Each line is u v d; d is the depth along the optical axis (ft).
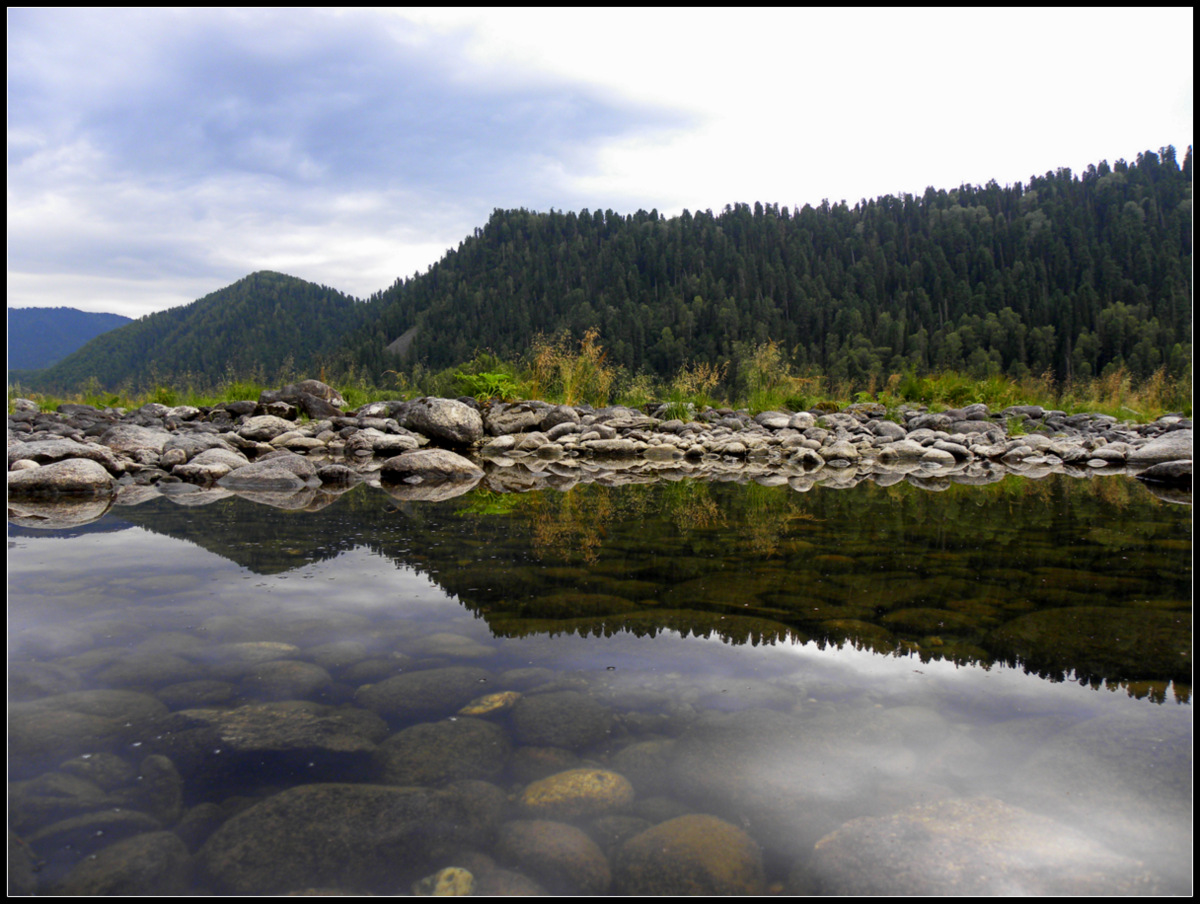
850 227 456.45
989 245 412.36
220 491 14.84
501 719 4.29
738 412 38.11
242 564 8.15
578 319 319.47
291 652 5.31
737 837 3.16
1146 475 19.29
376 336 402.52
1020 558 8.80
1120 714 4.33
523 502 13.85
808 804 3.42
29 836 3.06
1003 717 4.32
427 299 489.67
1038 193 474.49
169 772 3.60
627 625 6.09
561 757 3.85
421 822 3.25
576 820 3.31
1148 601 6.82
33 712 4.21
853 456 24.38
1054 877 2.87
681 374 39.47
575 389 37.11
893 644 5.63
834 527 11.01
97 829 3.13
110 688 4.59
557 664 5.18
